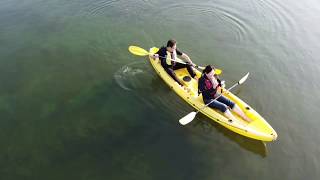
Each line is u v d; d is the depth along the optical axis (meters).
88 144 6.96
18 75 8.90
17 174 6.35
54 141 7.03
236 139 7.14
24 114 7.68
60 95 8.26
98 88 8.48
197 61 9.54
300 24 11.16
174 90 8.23
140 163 6.57
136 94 8.27
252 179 6.29
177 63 8.67
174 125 7.41
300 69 9.20
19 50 9.84
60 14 11.61
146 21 11.41
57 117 7.62
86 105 7.94
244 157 6.72
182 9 12.13
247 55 9.80
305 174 6.38
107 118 7.58
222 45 10.27
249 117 7.42
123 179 6.26
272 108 7.89
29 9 11.81
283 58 9.65
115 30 10.91
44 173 6.37
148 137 7.12
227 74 9.03
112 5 12.23
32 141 7.02
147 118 7.59
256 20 11.45
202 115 7.69
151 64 9.26
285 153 6.80
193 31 10.95
